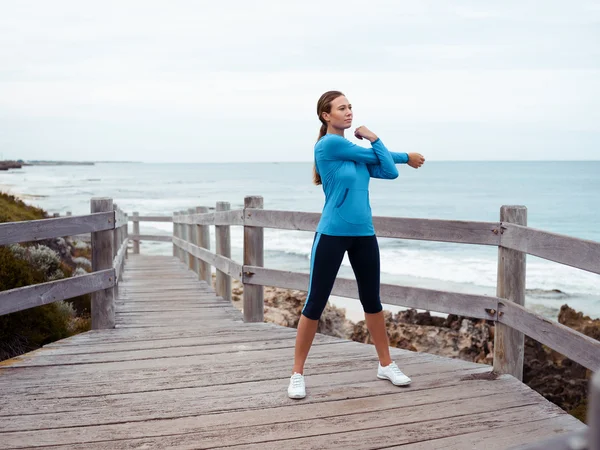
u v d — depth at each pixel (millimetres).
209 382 3920
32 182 118688
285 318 11141
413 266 25391
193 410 3418
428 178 116875
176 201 69188
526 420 3238
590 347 3068
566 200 64750
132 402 3555
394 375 3811
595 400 616
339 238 3623
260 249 5750
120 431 3125
